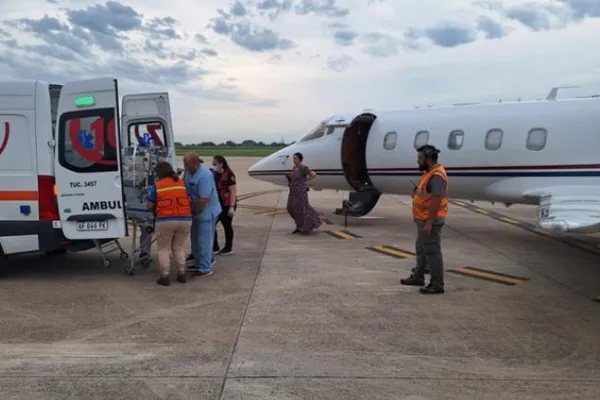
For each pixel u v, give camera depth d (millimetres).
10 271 8336
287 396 4160
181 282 7633
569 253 10000
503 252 10070
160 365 4742
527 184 10883
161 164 7289
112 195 7383
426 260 7406
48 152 7500
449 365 4766
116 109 7238
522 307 6531
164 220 7301
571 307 6543
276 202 19078
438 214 6934
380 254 9773
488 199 11766
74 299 6781
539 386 4344
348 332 5609
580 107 10375
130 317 6078
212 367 4707
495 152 11141
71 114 7352
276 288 7363
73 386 4316
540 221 8312
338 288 7387
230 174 9617
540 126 10648
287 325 5828
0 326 5754
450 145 11789
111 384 4359
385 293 7129
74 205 7477
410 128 12586
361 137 14062
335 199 20547
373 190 14016
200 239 7922
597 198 9633
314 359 4887
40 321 5926
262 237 11594
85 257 9414
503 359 4910
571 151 10266
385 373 4590
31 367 4684
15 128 7508
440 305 6598
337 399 4113
